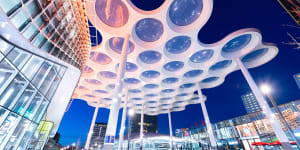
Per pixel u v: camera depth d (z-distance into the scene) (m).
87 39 12.64
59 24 7.59
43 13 5.98
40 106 9.41
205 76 26.28
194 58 22.22
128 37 15.66
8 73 6.03
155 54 21.34
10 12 4.21
